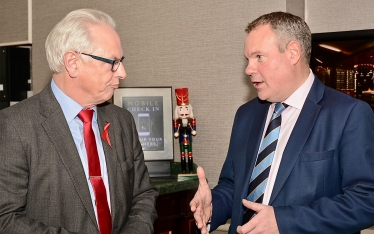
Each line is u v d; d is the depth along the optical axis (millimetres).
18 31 3402
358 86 2666
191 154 2762
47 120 1644
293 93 1834
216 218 1952
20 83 3344
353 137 1698
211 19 2797
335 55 2719
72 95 1700
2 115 1621
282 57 1762
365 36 2637
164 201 2525
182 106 2732
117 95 2729
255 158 1884
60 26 1670
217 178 2803
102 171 1744
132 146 1909
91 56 1637
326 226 1649
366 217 1644
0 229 1518
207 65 2816
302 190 1719
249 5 2691
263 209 1673
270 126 1869
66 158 1626
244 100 2719
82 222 1623
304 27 1809
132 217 1794
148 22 2980
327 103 1788
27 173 1597
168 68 2932
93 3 3137
